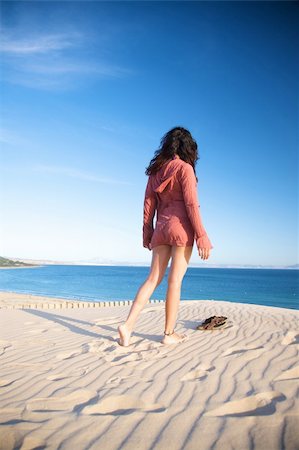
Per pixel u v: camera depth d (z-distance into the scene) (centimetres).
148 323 597
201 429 220
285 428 218
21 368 356
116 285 5609
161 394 275
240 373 319
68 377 322
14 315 738
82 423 230
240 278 11288
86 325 597
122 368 342
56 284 5525
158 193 437
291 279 10612
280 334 479
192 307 810
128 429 222
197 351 399
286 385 286
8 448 203
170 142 434
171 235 414
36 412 248
